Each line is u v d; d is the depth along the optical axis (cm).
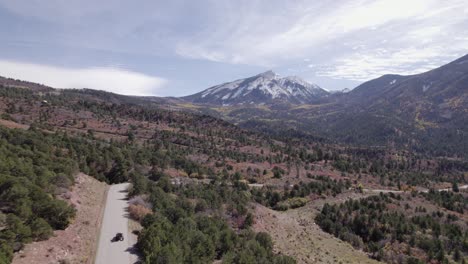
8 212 2836
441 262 4919
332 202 7381
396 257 5000
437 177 12281
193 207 4150
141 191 4672
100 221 3619
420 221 6184
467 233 5888
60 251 2631
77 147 6412
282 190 7912
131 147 8300
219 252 3100
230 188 6331
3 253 2144
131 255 2819
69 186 4162
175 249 2494
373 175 10669
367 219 6116
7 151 4125
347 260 4541
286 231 5075
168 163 7525
